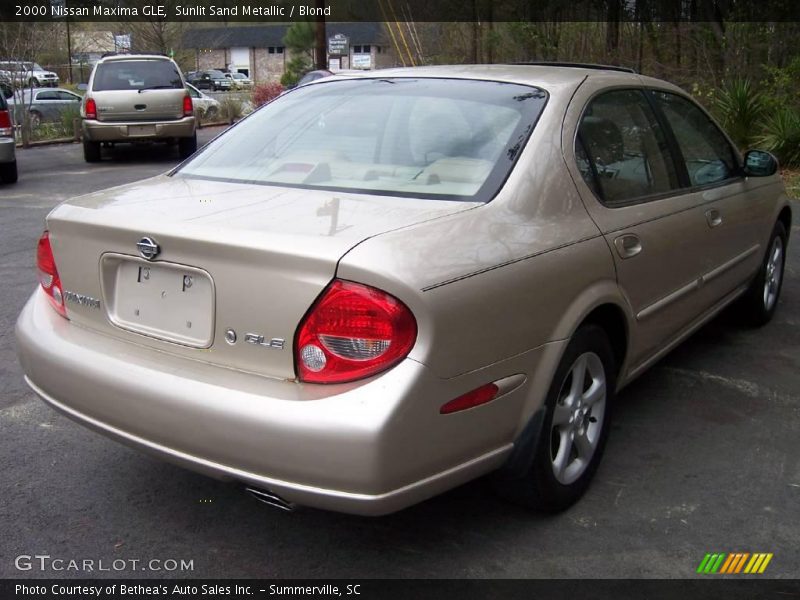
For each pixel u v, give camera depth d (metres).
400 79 3.84
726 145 4.88
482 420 2.76
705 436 4.06
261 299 2.61
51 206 10.41
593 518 3.31
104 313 3.03
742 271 5.02
